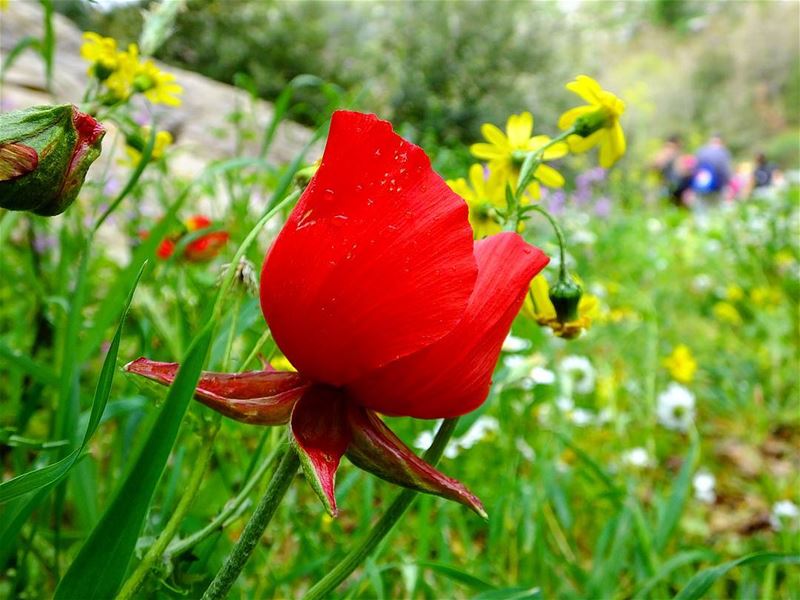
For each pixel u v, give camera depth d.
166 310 0.29
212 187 0.39
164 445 0.08
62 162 0.08
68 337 0.17
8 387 0.28
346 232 0.08
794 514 0.35
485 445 0.35
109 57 0.23
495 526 0.26
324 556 0.22
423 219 0.08
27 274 0.28
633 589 0.26
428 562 0.17
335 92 0.30
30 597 0.19
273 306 0.09
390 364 0.08
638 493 0.37
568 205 1.17
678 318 0.79
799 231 0.89
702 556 0.24
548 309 0.14
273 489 0.09
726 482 0.45
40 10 0.92
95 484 0.19
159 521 0.18
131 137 0.24
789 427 0.54
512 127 0.15
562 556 0.29
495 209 0.14
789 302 0.76
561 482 0.34
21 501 0.13
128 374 0.09
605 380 0.44
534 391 0.32
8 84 0.65
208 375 0.09
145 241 0.21
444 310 0.08
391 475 0.09
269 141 0.27
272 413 0.09
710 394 0.54
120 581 0.09
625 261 0.96
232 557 0.09
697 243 1.08
